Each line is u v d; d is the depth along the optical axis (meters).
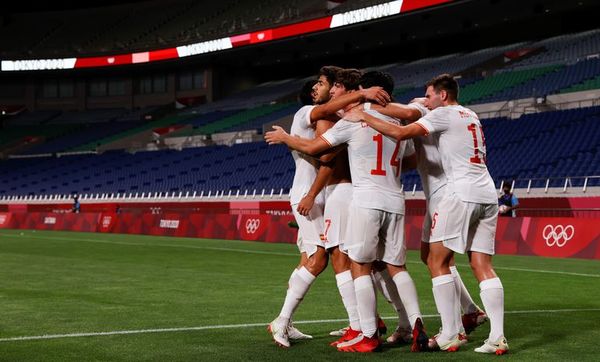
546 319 9.25
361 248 7.33
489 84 44.41
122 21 70.44
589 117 33.81
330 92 7.86
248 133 52.84
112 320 9.21
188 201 44.53
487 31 54.41
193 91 66.81
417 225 24.02
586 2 45.03
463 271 16.05
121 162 56.91
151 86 69.56
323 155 7.48
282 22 53.72
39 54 66.81
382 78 7.64
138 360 6.75
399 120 7.87
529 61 46.41
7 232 37.72
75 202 43.72
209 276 15.17
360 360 6.79
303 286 7.78
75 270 16.55
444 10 46.41
